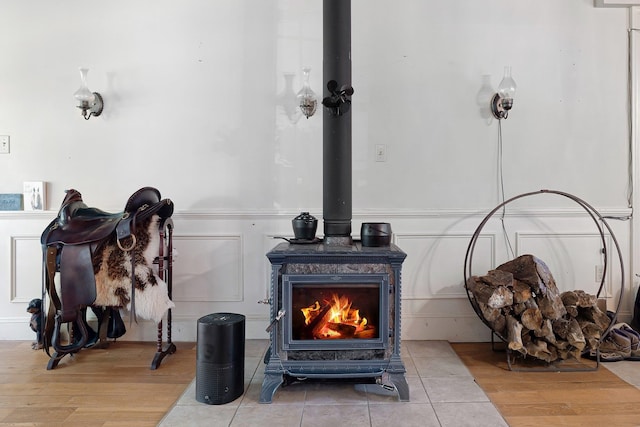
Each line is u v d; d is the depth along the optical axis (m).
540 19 2.82
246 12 2.82
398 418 1.82
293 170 2.83
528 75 2.82
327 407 1.92
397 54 2.82
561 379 2.21
